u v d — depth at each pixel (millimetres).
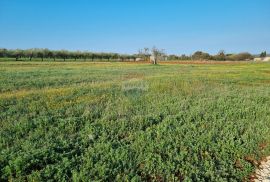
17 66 53781
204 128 11516
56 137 9617
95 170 7500
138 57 136125
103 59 124812
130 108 14562
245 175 8078
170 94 19609
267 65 83250
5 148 8555
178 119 12773
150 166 8031
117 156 8375
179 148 9523
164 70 51969
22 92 18891
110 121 11773
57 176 7086
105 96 17922
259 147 10102
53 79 28828
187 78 32062
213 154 9258
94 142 9461
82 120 11766
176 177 7582
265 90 23750
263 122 12969
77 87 21844
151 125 11602
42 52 104312
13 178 6871
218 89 23031
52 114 12711
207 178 7840
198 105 15617
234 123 12703
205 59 149500
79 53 118875
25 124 10625
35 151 8102
